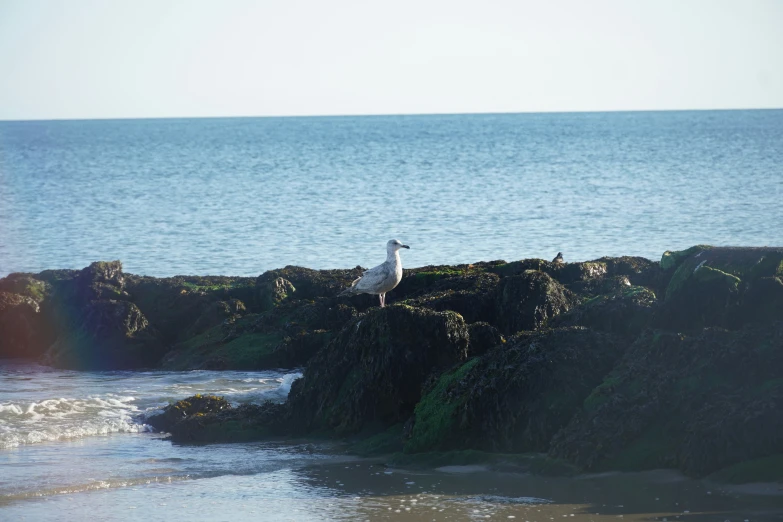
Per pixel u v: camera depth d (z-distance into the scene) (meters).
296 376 22.72
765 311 16.58
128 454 17.05
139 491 14.59
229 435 18.23
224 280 31.23
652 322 17.48
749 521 12.26
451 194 65.25
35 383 23.61
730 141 145.88
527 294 21.70
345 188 71.94
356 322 19.11
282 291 28.78
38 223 52.41
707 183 69.19
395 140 189.50
